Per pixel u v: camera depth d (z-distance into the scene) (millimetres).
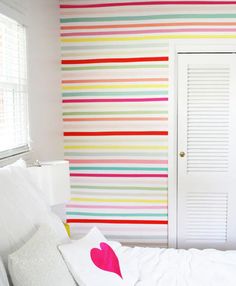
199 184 3354
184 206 3383
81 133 3422
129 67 3320
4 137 2252
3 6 2100
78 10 3338
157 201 3383
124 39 3311
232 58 3250
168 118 3303
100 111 3385
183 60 3279
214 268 2016
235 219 3352
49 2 3031
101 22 3322
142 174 3379
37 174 2127
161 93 3299
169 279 1874
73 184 3465
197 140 3324
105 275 1640
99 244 1833
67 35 3363
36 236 1561
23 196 1741
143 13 3275
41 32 2826
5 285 1307
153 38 3277
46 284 1362
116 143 3389
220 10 3211
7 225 1558
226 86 3270
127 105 3348
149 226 3410
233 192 3328
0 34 2207
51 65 3094
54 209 3170
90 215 3467
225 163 3318
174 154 3336
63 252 1609
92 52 3355
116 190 3422
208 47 3244
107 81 3355
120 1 3289
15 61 2406
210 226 3379
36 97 2723
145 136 3346
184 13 3240
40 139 2818
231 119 3281
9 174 1772
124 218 3432
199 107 3301
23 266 1336
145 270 1981
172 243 3398
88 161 3434
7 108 2330
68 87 3404
